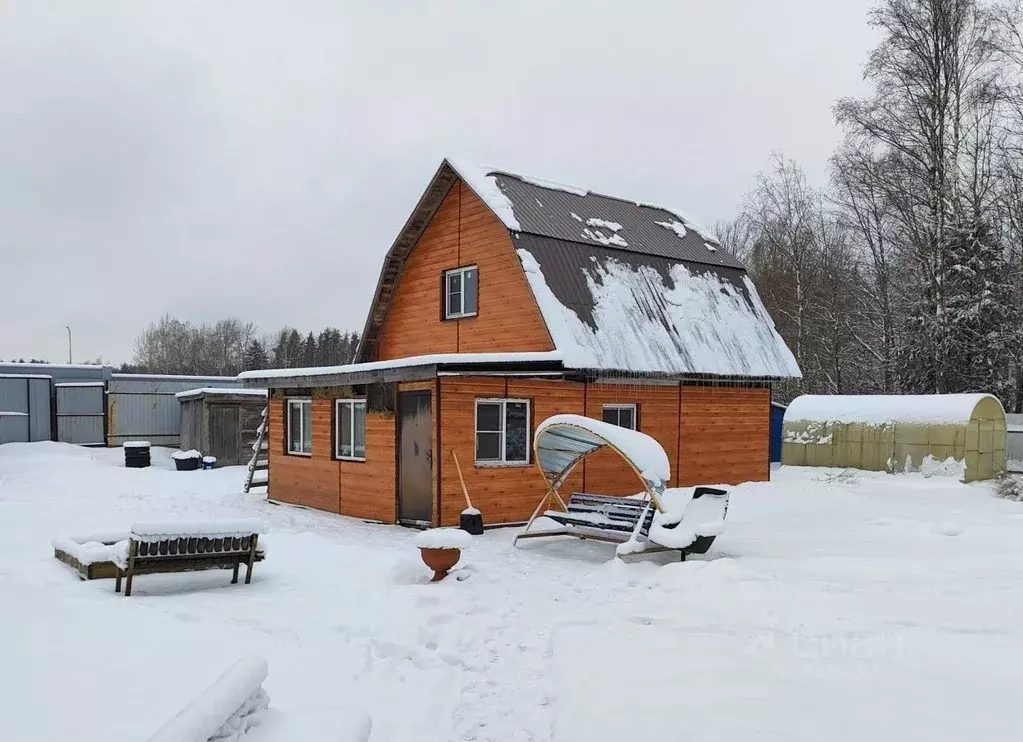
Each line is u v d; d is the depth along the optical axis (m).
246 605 7.41
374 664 5.84
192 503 15.95
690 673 5.38
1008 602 6.91
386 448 13.76
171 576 8.74
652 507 10.25
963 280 27.91
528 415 13.76
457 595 7.86
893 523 12.41
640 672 5.49
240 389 25.61
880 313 33.28
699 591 7.81
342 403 15.22
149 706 4.09
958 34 27.00
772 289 39.72
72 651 4.99
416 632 6.63
